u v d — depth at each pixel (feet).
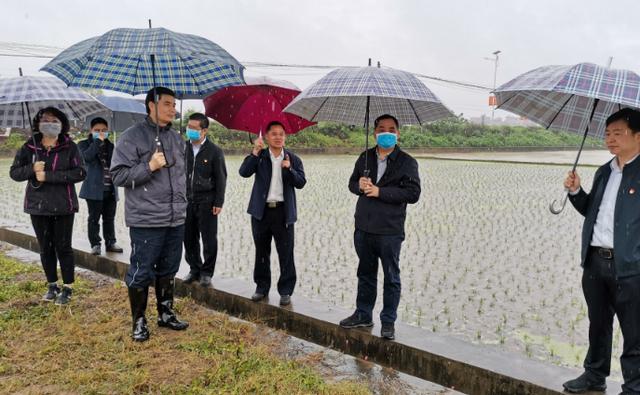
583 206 11.43
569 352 14.67
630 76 9.71
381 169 13.92
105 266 21.30
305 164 84.48
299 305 16.20
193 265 18.37
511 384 11.70
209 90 14.66
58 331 14.07
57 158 15.62
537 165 90.07
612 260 10.34
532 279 21.66
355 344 14.34
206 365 12.38
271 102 16.69
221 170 17.75
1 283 18.20
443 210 39.27
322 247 26.91
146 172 12.92
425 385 12.73
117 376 11.58
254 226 15.97
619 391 11.19
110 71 14.08
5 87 15.47
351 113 15.44
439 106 13.55
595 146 157.79
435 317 17.26
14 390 10.95
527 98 12.60
